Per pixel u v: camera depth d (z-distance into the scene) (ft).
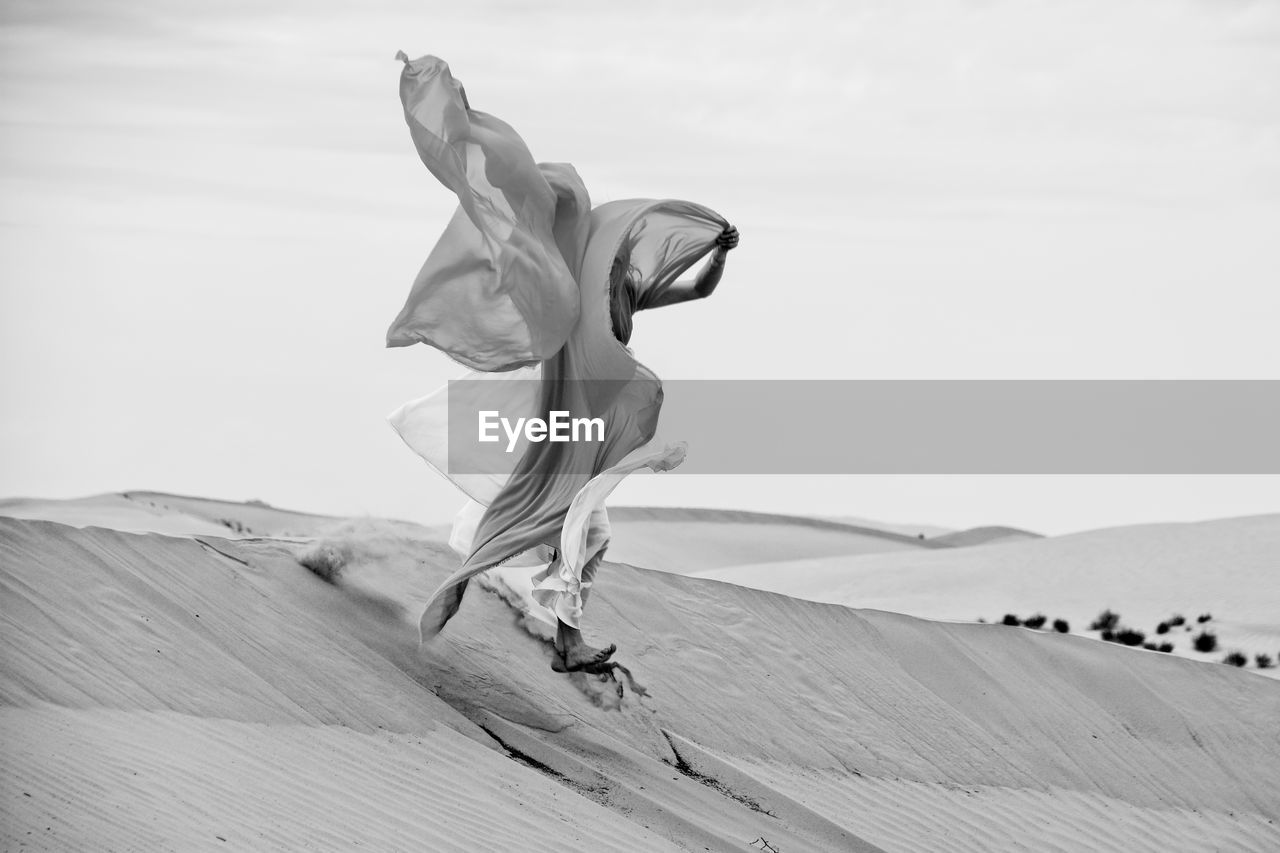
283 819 35.70
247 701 41.22
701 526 234.58
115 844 32.12
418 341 40.14
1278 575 159.94
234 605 45.50
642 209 40.45
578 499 41.37
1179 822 61.77
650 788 46.24
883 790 54.80
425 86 38.52
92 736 36.73
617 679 53.47
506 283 38.86
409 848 36.19
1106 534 184.14
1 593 40.75
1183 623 138.21
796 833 47.52
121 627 41.81
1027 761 62.28
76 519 72.13
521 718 47.34
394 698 44.68
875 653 64.95
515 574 55.11
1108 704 69.15
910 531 276.82
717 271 43.16
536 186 39.06
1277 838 63.52
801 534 238.89
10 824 31.50
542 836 39.27
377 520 55.88
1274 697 73.56
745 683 57.93
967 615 150.41
